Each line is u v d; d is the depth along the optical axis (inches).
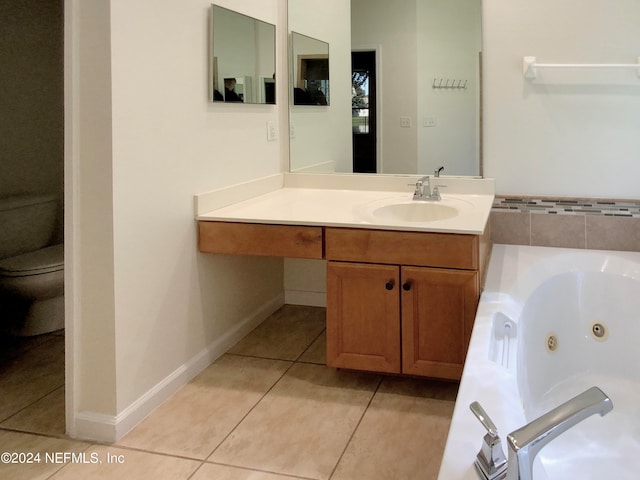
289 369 98.7
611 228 103.0
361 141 116.1
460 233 80.7
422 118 111.2
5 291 111.2
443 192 111.6
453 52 107.5
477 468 40.6
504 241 109.2
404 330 86.3
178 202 87.7
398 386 91.7
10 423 81.7
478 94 106.9
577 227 104.9
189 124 89.3
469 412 48.6
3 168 132.6
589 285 94.3
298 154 121.6
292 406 85.5
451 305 83.4
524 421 48.8
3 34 130.8
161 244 84.0
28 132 136.3
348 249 86.7
